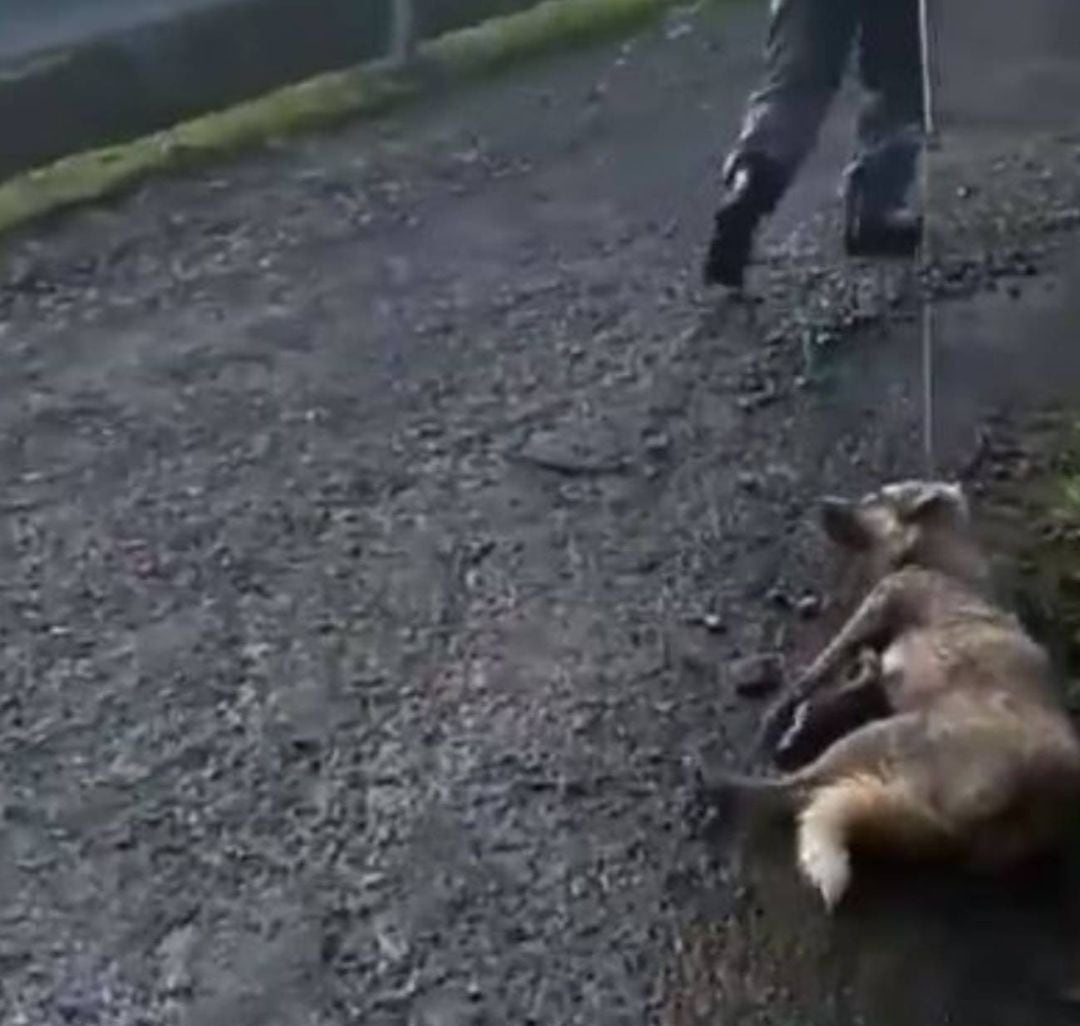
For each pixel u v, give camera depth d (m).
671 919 3.78
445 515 4.96
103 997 3.62
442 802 4.05
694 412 5.38
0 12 6.98
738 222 5.81
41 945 3.73
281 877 3.88
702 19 8.01
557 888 3.85
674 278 6.09
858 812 3.74
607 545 4.84
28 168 6.68
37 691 4.36
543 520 4.94
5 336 5.75
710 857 3.90
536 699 4.32
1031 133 6.56
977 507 4.80
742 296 5.95
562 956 3.70
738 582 4.70
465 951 3.71
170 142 6.86
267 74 7.18
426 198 6.60
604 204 6.58
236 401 5.45
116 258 6.19
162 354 5.67
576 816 4.01
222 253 6.23
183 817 4.02
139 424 5.34
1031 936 3.70
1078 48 6.67
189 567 4.77
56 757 4.18
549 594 4.66
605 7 7.95
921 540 4.31
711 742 4.19
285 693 4.36
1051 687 3.95
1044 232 6.20
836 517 4.46
